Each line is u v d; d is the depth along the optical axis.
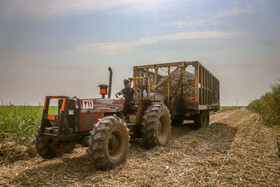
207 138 7.12
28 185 3.43
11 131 5.72
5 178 3.72
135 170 4.05
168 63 8.38
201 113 9.51
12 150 4.95
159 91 8.92
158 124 6.12
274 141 6.18
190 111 8.66
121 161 4.46
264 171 3.93
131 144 6.30
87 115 4.58
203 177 3.69
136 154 5.31
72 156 5.12
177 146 6.01
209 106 10.20
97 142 3.97
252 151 5.27
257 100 12.31
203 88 9.06
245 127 9.02
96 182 3.52
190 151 5.52
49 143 4.78
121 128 4.50
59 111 4.74
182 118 9.73
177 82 8.37
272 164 4.27
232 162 4.41
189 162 4.52
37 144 4.63
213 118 16.08
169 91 8.35
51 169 4.13
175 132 8.84
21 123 5.73
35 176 3.77
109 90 5.75
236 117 14.42
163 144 6.16
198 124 9.45
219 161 4.43
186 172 3.93
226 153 5.19
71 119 4.50
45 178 3.69
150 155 5.10
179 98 8.45
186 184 3.45
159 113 6.05
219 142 6.45
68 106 4.53
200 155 5.14
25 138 5.55
